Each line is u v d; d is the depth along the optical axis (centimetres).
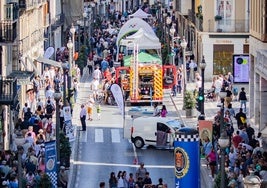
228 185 5816
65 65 8550
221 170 5478
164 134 8025
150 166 7506
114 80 10194
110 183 6488
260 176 5912
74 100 9844
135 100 10031
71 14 14550
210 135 7250
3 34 7794
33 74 8950
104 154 7925
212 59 11444
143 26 12094
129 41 11200
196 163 6122
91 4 16625
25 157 6469
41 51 11400
